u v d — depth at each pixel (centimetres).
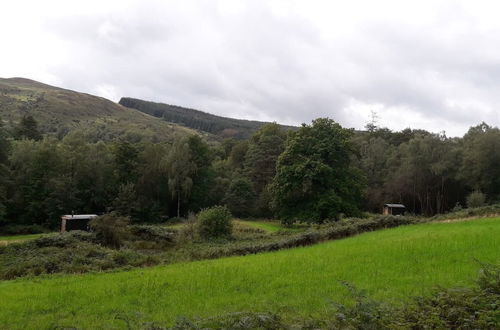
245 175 8988
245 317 908
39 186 7000
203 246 3550
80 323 1125
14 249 3056
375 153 8806
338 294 1228
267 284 1448
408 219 3638
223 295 1348
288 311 1090
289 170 5544
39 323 1151
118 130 19012
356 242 2500
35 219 6988
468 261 1506
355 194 5797
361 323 784
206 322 977
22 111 18175
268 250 2884
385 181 8356
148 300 1340
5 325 1160
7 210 6775
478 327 739
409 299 1062
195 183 8306
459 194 8150
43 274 2234
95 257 2744
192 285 1508
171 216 8438
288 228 5678
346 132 5775
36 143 7481
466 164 7144
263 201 8162
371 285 1295
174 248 3550
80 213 7438
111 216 3784
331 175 5522
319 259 1875
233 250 2912
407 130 10475
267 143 9031
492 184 7000
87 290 1562
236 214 8225
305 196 5681
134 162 7962
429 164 7650
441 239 2020
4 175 6550
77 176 7456
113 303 1324
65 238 3312
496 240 1853
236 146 10375
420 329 778
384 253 1827
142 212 7612
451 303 850
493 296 846
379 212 8731
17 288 1744
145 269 2209
